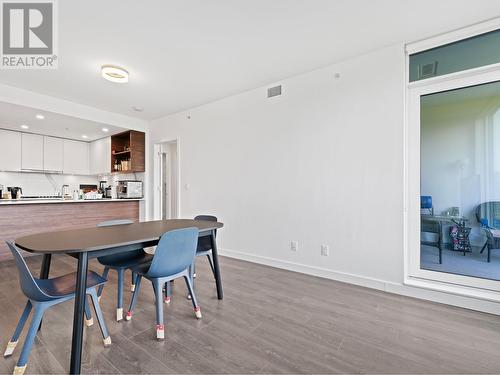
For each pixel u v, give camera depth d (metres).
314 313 2.13
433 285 2.40
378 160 2.65
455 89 2.38
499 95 2.21
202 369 1.46
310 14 2.12
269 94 3.50
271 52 2.71
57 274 3.12
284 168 3.34
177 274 1.92
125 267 1.99
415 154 2.54
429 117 2.51
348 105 2.84
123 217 5.13
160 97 4.00
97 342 1.71
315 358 1.56
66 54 2.72
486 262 2.29
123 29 2.30
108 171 5.61
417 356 1.59
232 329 1.88
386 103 2.60
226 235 3.99
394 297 2.45
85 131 5.23
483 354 1.61
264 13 2.11
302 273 3.15
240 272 3.20
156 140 5.23
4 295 2.45
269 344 1.71
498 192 2.23
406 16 2.14
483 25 2.19
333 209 2.93
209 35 2.41
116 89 3.68
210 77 3.30
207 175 4.27
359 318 2.05
